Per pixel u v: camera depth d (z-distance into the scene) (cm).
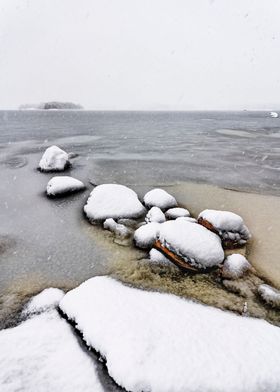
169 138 3594
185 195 1382
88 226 1016
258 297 637
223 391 391
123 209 1071
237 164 2094
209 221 866
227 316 558
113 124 6175
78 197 1316
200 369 416
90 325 500
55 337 496
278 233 975
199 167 1992
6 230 1007
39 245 896
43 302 601
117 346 450
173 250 745
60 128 4997
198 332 494
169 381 398
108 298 579
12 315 580
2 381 405
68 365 437
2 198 1335
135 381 397
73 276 731
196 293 647
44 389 397
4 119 7850
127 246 866
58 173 1766
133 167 1972
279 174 1809
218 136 3822
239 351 455
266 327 527
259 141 3325
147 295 613
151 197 1189
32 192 1405
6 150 2572
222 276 708
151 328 494
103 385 407
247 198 1341
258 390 397
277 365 430
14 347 469
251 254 837
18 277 728
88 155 2395
